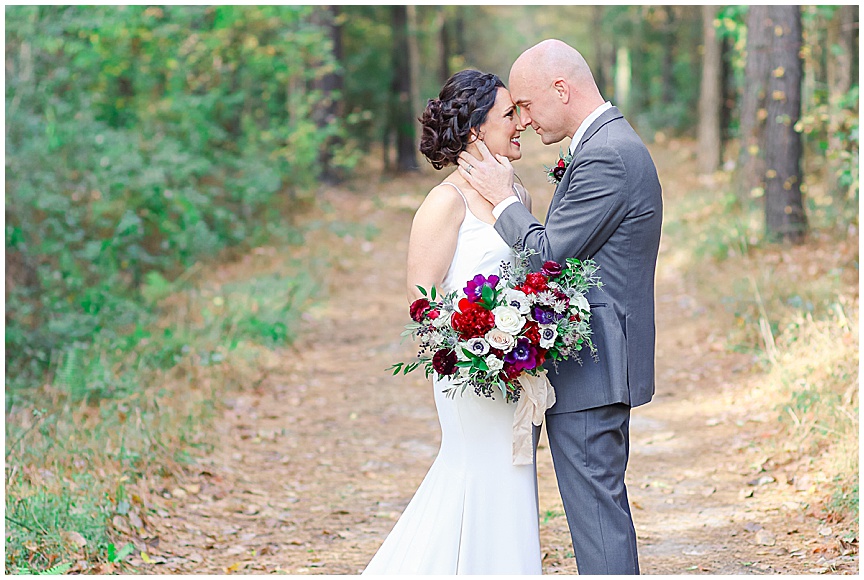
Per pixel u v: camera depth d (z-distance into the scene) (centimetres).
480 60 3694
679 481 528
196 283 1038
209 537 465
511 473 331
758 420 604
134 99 1198
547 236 317
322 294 1079
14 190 793
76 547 420
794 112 983
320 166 1691
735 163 1438
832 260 861
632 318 322
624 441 333
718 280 941
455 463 335
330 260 1238
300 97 1527
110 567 409
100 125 1003
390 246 1409
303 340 900
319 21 1770
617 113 326
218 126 1327
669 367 765
